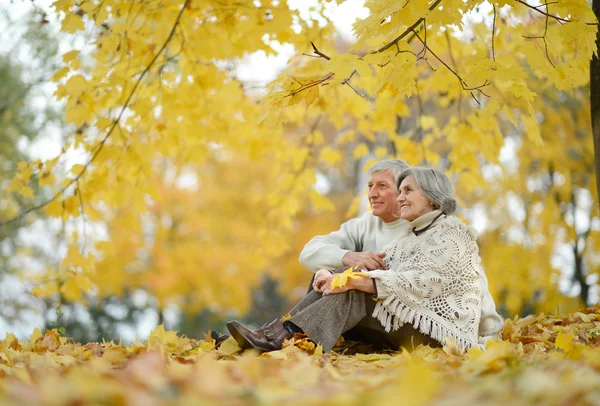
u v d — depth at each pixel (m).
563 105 9.02
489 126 5.82
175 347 3.95
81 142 5.34
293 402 1.57
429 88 6.57
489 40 5.63
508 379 1.99
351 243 4.57
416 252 3.92
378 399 1.53
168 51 5.87
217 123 5.83
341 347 4.04
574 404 1.58
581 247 9.57
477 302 3.91
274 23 5.22
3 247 10.44
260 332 3.70
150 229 14.19
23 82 9.08
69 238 5.41
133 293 15.05
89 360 3.29
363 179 15.15
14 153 9.53
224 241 14.59
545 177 10.08
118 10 5.05
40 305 10.56
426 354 3.33
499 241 10.04
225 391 1.75
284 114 3.92
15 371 2.38
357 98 6.38
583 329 4.34
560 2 3.71
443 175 4.10
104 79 5.29
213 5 5.18
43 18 4.96
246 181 14.96
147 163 5.32
